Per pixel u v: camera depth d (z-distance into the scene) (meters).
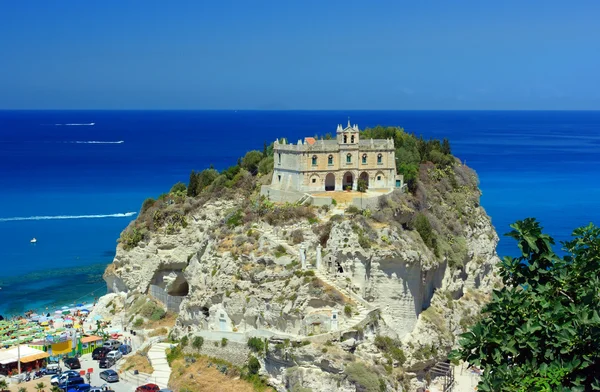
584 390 51.25
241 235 123.31
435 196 146.00
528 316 56.72
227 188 152.12
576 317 53.22
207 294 119.31
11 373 111.06
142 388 102.00
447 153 163.62
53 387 101.31
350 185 135.75
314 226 119.38
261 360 105.38
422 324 116.31
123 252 150.25
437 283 128.12
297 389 98.75
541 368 53.09
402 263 113.12
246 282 115.06
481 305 136.50
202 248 129.50
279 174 136.62
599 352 51.62
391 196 127.44
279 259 114.69
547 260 59.22
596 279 56.94
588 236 60.59
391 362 106.88
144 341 126.12
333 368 99.00
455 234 139.50
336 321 104.62
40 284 169.75
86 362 118.19
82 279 174.25
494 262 152.12
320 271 114.00
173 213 150.62
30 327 132.50
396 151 150.38
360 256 112.75
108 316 144.00
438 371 114.50
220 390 103.81
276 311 109.50
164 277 145.25
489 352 56.81
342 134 132.38
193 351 112.88
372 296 113.12
